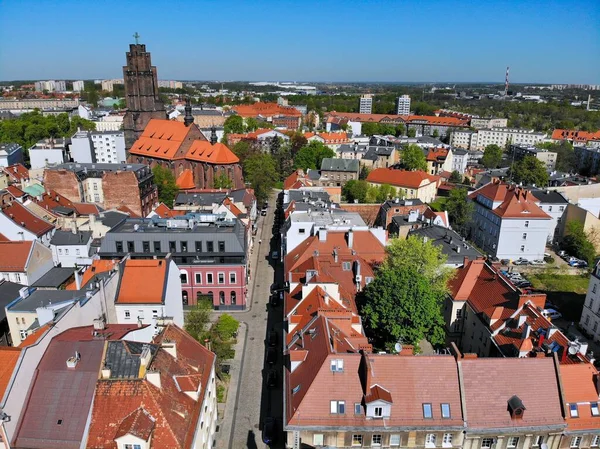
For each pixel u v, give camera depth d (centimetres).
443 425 4653
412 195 16738
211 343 6838
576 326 8781
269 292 9662
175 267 7519
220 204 11394
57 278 8056
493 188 12581
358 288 7438
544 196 13400
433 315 6388
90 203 12356
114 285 6812
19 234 9519
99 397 4200
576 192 15212
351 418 4684
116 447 3984
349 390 4797
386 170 17738
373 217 13975
